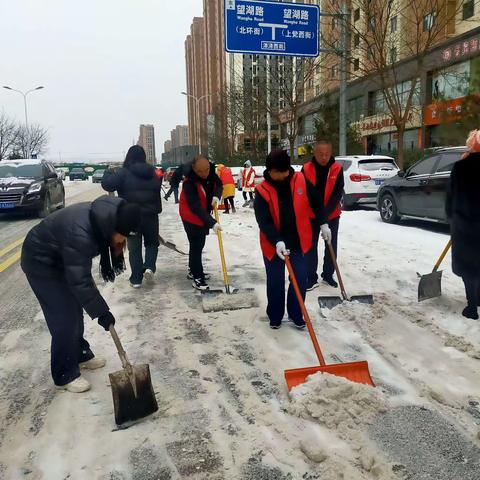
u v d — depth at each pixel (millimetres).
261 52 14242
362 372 3189
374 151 34344
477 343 3773
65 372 3236
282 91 24172
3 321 4719
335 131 26953
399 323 4234
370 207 13562
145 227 5668
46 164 14867
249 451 2535
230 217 12547
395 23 18984
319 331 4137
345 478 2301
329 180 5105
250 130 36969
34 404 3088
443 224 9727
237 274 6246
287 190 3891
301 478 2328
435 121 25875
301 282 4043
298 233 3932
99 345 3986
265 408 2939
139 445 2613
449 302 4664
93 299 2838
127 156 5656
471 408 2887
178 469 2412
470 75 22484
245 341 3994
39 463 2488
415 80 15172
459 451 2490
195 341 4035
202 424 2797
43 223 2979
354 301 4656
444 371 3363
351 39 19531
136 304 5090
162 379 3371
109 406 3035
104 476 2375
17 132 57938
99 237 2822
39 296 3109
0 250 8789
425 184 8961
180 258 7543
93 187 31328
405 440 2586
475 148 3963
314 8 14367
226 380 3336
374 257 6754
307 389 2957
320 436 2643
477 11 23812
